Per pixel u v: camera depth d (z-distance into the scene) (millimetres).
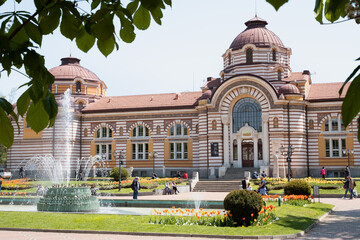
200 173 63969
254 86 61312
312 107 62906
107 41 4312
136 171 69375
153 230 20953
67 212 28891
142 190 48438
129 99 74812
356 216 28203
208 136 63375
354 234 20984
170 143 68562
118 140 70562
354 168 59938
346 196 41906
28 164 69688
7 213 27344
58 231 21453
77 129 71750
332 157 61406
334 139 61750
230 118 63500
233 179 58469
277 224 22703
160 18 4410
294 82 64250
